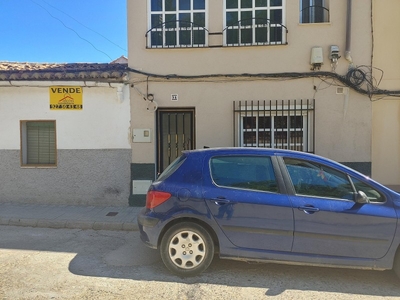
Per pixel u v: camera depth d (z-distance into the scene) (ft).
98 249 16.71
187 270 13.14
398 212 12.37
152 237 13.42
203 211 13.04
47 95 24.81
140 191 24.76
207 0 24.29
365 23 23.57
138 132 24.56
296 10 23.73
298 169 13.32
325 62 23.70
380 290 12.23
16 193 25.34
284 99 23.94
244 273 13.64
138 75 24.49
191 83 24.36
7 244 17.39
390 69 23.63
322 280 13.05
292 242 12.64
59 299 11.35
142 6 24.44
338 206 12.53
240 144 24.32
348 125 23.71
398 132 23.88
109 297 11.55
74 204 25.11
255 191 13.08
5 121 25.11
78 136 24.91
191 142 25.57
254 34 24.22
